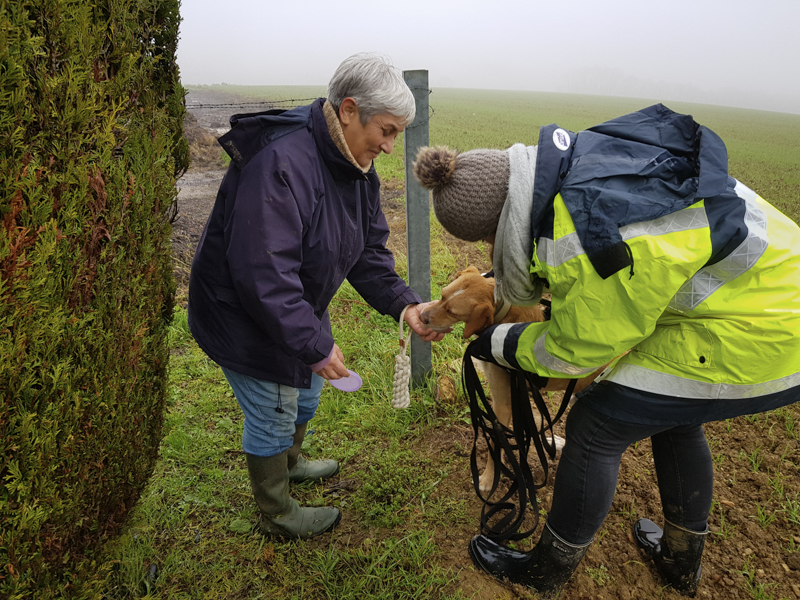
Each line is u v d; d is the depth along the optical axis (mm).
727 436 3271
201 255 2072
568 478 1967
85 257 1543
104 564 1803
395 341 4281
